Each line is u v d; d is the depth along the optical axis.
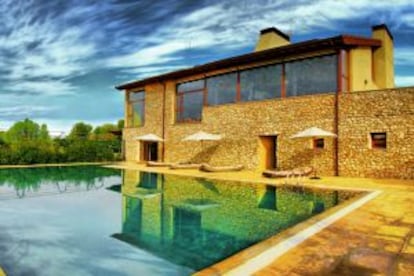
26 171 17.67
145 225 7.40
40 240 6.35
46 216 8.38
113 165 20.91
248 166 17.12
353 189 10.19
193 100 20.58
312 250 4.00
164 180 14.24
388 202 7.53
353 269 3.40
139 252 5.60
